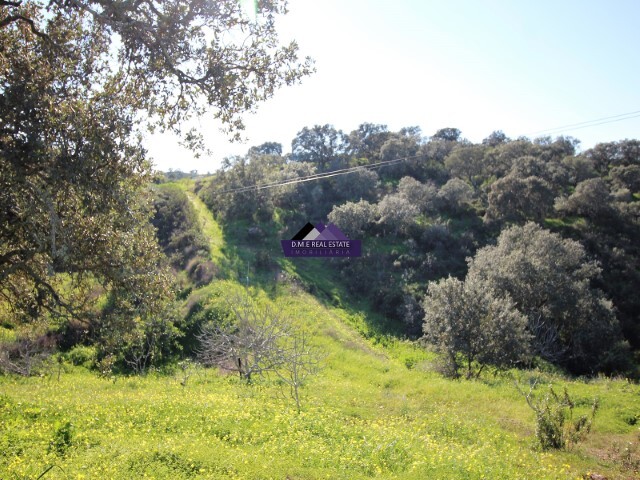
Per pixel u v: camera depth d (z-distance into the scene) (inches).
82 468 273.3
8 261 312.7
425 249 1679.4
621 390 599.5
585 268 1262.3
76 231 305.1
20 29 304.7
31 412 407.5
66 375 807.7
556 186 1999.3
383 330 1243.8
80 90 308.2
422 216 1919.3
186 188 2194.9
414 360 1045.2
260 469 285.9
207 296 1097.4
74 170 271.6
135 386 690.8
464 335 787.4
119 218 309.0
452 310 805.9
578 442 437.1
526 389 613.6
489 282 1076.5
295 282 1358.3
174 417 409.4
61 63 304.7
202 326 871.1
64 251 274.7
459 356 845.2
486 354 773.3
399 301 1347.2
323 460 316.2
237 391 593.9
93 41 322.7
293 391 597.6
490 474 305.9
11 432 338.0
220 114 330.3
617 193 1950.1
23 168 266.5
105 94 298.7
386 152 2454.5
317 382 698.2
